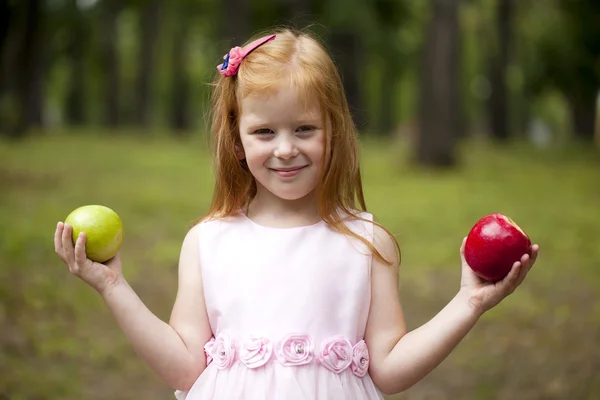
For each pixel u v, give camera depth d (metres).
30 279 6.78
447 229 10.31
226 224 2.57
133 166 16.86
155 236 9.21
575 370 5.28
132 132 31.39
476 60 37.78
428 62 17.38
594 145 26.64
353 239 2.48
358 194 2.61
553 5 29.62
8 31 15.62
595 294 7.23
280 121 2.38
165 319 6.20
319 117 2.40
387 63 29.89
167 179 14.81
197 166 17.56
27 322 5.80
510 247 2.24
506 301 6.96
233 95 2.54
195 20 34.31
